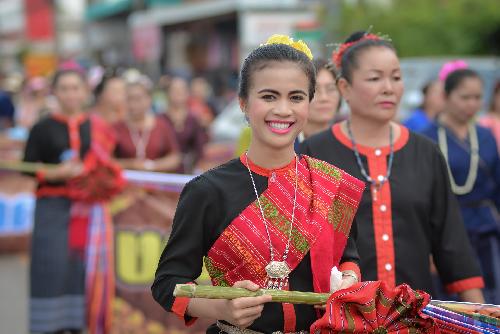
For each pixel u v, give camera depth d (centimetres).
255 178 438
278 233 426
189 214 436
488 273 811
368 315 413
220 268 431
